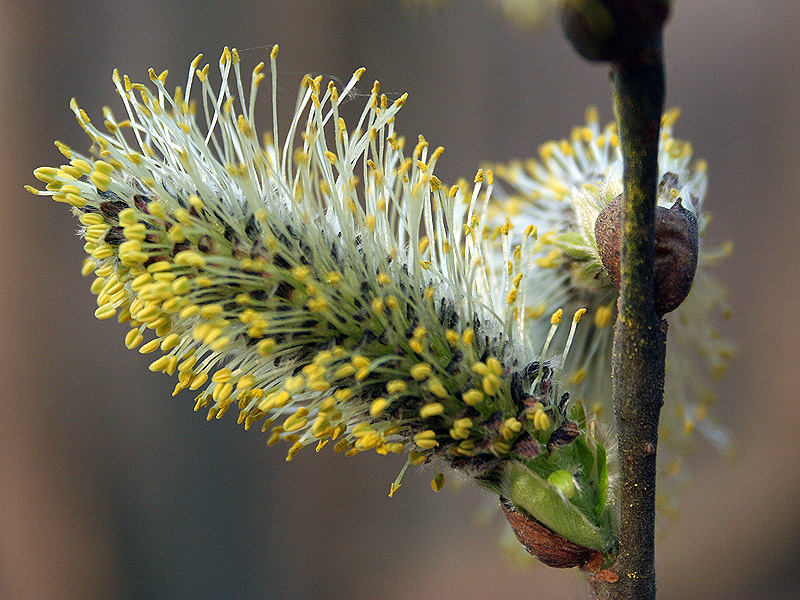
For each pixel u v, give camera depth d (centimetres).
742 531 36
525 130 38
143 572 39
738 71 37
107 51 37
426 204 22
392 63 36
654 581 22
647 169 21
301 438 22
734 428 37
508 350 22
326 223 22
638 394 22
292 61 36
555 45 37
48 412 38
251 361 22
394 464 40
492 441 22
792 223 36
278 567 39
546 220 24
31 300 38
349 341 22
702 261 24
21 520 38
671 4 20
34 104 37
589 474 22
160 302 22
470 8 35
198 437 39
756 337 37
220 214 22
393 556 40
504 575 38
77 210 22
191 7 36
